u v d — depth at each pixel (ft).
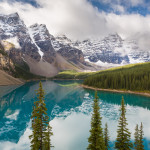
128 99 301.84
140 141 79.97
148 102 272.72
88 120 173.17
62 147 111.45
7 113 203.62
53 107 239.91
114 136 124.16
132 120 169.99
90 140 68.64
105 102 269.44
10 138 130.62
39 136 68.49
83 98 319.88
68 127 151.33
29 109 223.51
